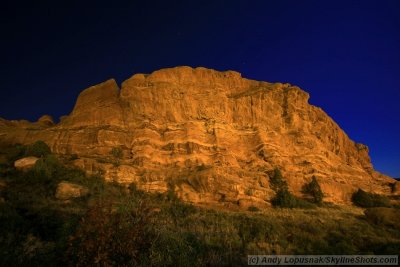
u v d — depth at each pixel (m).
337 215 32.94
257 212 31.25
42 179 30.20
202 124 46.88
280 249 17.86
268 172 43.78
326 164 52.56
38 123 55.75
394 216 29.09
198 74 53.62
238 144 47.19
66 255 11.05
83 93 51.25
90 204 25.56
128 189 33.41
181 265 12.68
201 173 36.25
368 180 57.41
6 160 35.78
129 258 11.28
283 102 56.09
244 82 57.94
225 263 14.20
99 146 41.28
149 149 40.97
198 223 22.95
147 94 46.84
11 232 16.72
